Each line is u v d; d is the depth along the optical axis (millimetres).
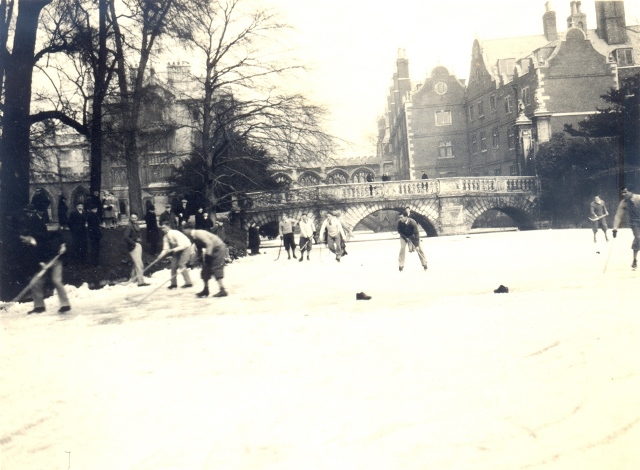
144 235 24172
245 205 35906
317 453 4938
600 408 5438
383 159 68188
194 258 21297
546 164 43750
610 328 8172
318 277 18078
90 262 19312
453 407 5684
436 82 60281
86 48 20500
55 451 5242
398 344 8023
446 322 9227
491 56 57250
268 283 16922
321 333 9055
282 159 32375
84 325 10656
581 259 18703
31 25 18141
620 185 38125
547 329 8320
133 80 24781
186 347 8586
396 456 4797
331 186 40875
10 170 17641
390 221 61812
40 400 6430
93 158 20406
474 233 44844
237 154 32000
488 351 7383
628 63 50719
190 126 31219
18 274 14758
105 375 7230
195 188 32156
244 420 5711
